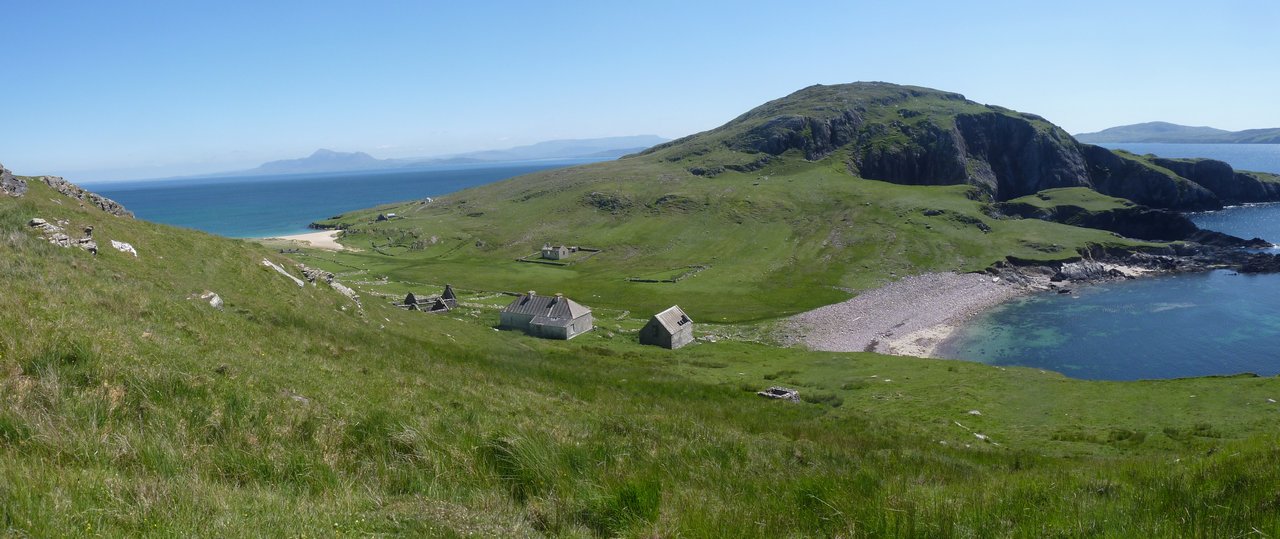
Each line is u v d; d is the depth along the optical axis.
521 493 11.91
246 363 18.56
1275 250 157.25
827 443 28.02
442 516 9.20
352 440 13.20
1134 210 192.38
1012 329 108.88
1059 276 146.00
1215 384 52.59
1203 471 13.30
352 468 12.00
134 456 10.05
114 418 11.65
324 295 52.59
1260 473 11.43
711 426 25.56
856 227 186.50
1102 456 33.78
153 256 42.28
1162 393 50.94
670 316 88.38
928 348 101.06
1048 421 44.53
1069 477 16.08
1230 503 9.53
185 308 25.52
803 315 116.31
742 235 194.00
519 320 93.00
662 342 86.31
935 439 36.62
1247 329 99.88
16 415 10.11
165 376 13.91
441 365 33.41
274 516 8.42
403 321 59.81
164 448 10.48
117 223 45.09
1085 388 54.72
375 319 55.06
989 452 32.59
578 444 14.82
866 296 130.88
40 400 11.41
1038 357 94.00
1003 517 10.34
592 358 66.12
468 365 37.97
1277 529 8.09
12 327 14.28
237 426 12.64
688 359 75.25
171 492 8.55
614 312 121.31
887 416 45.50
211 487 9.23
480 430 14.67
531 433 14.77
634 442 17.28
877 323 113.88
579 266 175.38
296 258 179.12
